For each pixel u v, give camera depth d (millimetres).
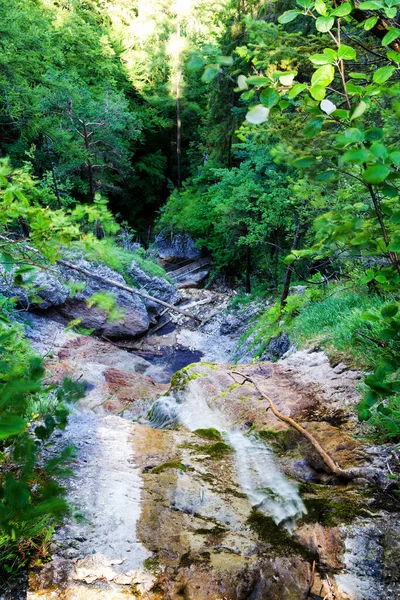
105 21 32844
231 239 20250
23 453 1124
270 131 2750
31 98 16438
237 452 3615
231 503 2779
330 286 9219
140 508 2627
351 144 1465
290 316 9977
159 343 15953
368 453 3283
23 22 16312
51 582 2041
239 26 14148
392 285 1923
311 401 4562
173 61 31078
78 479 2867
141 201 32406
